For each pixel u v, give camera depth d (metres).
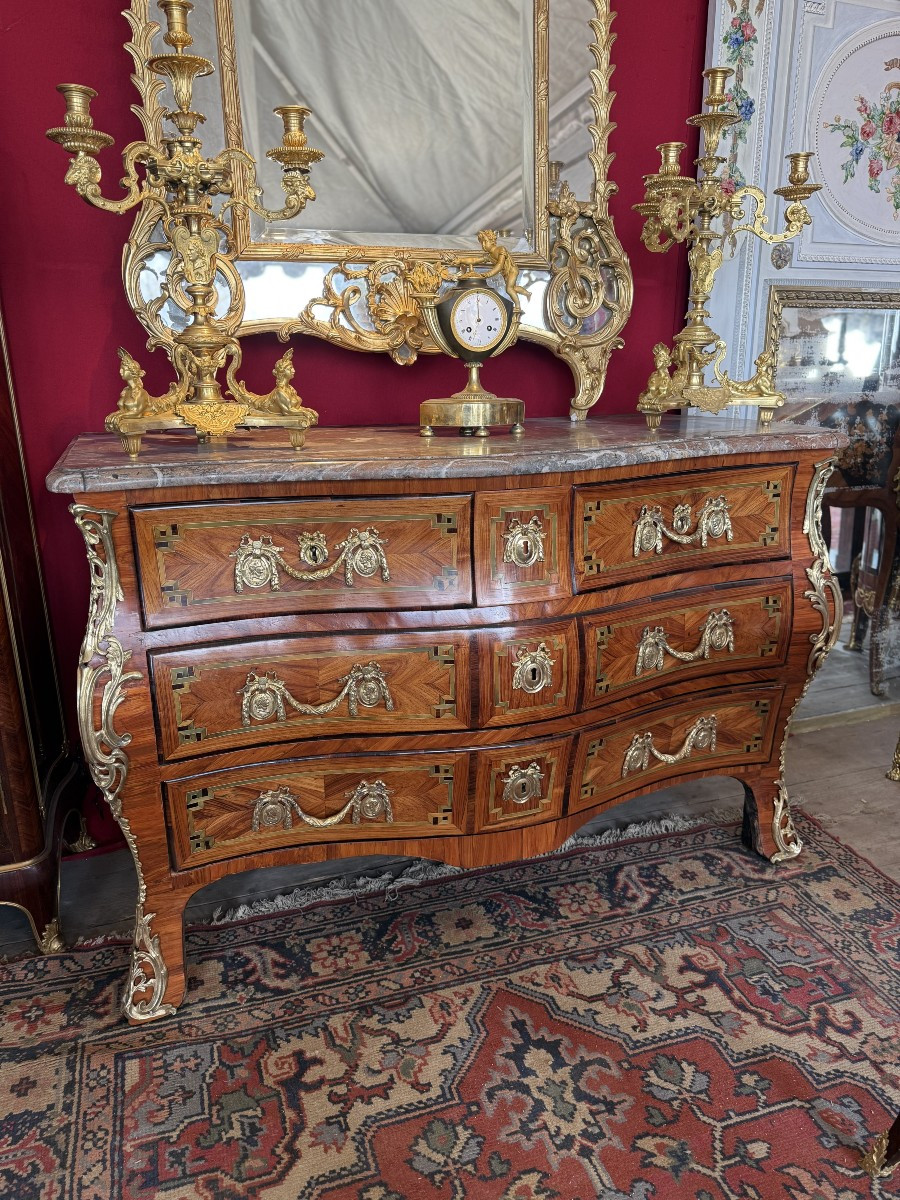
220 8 1.86
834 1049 1.61
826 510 3.12
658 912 2.02
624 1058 1.59
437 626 1.67
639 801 2.56
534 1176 1.36
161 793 1.61
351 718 1.70
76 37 1.87
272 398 1.66
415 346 2.18
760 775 2.18
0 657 1.74
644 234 2.11
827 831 2.36
